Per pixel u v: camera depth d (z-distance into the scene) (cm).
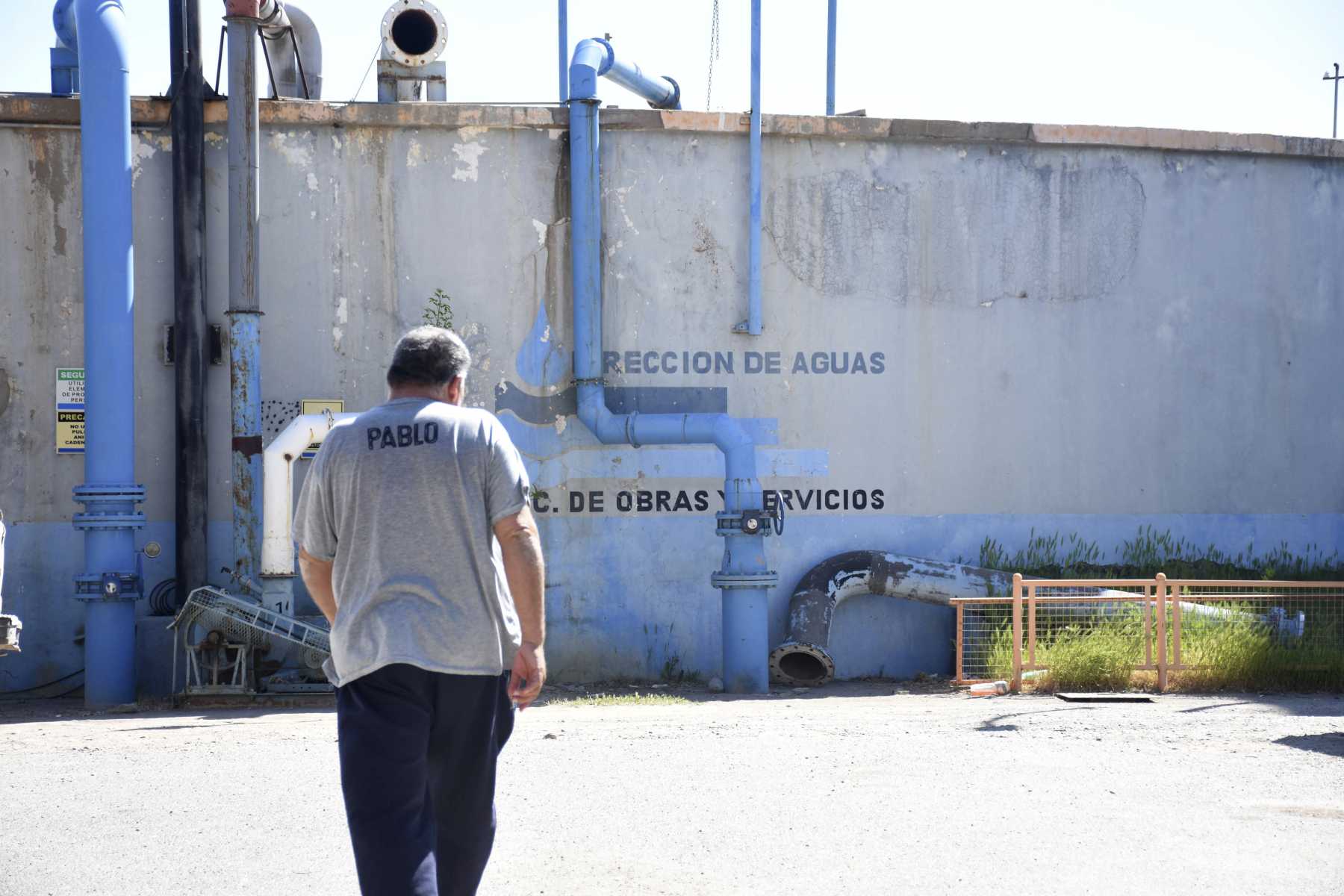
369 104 1350
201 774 721
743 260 1411
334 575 357
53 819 597
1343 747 774
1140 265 1480
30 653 1291
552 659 1359
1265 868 491
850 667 1397
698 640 1380
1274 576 1471
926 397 1435
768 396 1411
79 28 1197
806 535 1406
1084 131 1456
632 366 1394
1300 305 1519
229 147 1251
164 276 1326
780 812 595
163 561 1312
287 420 1338
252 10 1243
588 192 1348
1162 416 1479
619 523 1376
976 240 1449
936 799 623
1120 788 646
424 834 327
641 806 611
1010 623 1287
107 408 1188
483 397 1368
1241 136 1494
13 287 1310
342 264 1355
